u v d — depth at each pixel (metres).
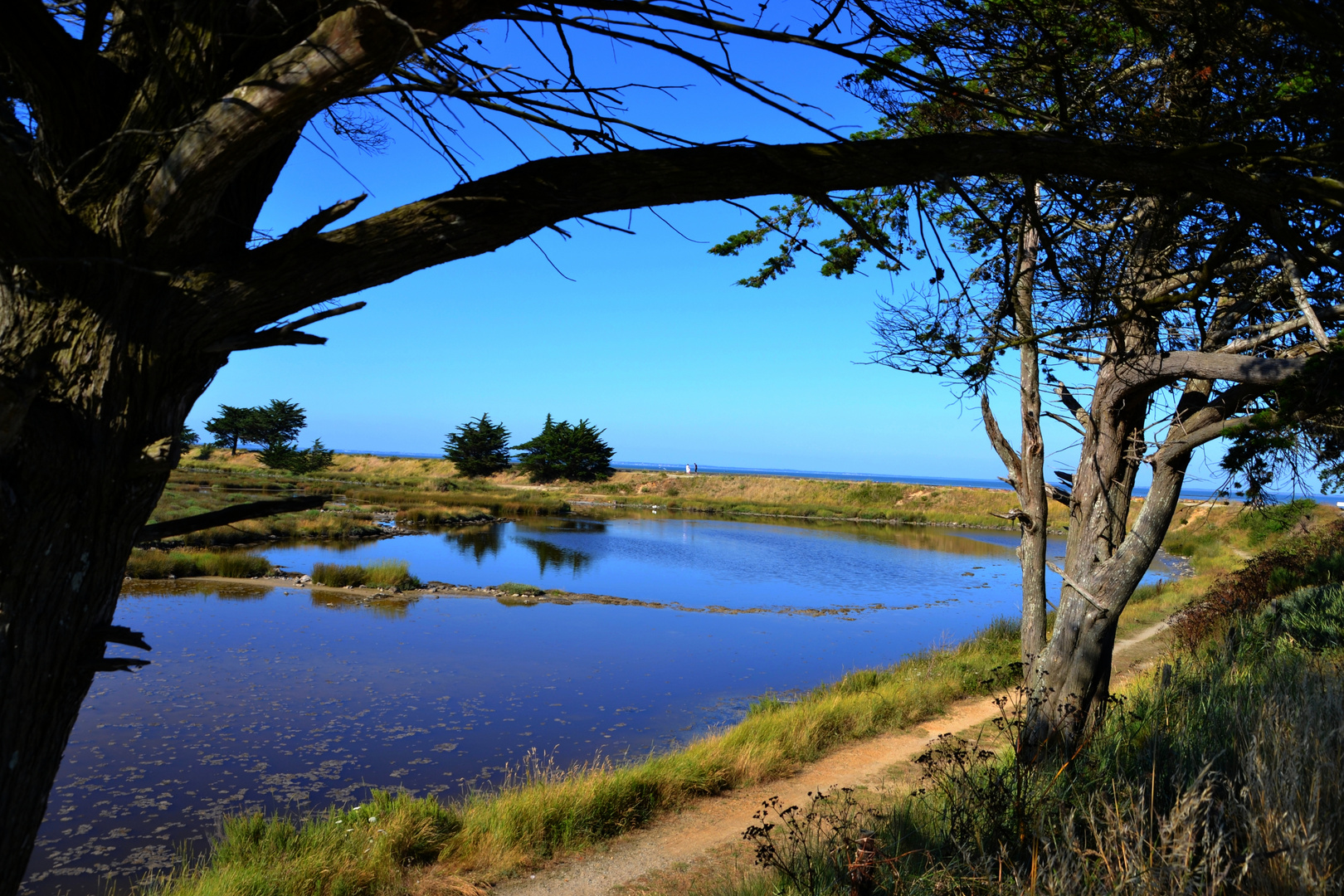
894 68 1.70
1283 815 3.00
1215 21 2.22
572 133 1.59
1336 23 1.60
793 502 71.56
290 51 1.23
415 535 36.59
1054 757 5.31
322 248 1.42
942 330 3.04
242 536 29.78
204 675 11.77
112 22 1.57
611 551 34.19
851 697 10.66
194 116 1.33
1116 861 3.15
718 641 16.41
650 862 6.08
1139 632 14.84
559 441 82.56
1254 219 1.95
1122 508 6.45
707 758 7.95
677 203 1.58
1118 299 2.72
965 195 1.74
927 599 24.30
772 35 1.55
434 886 5.68
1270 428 4.20
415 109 1.81
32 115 1.43
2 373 1.25
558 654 14.48
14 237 1.29
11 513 1.28
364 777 8.20
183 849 6.43
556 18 1.53
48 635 1.35
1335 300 3.80
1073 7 2.54
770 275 5.78
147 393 1.42
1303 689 4.84
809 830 6.04
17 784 1.35
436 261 1.51
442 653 14.02
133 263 1.36
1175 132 2.41
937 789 5.84
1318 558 15.55
